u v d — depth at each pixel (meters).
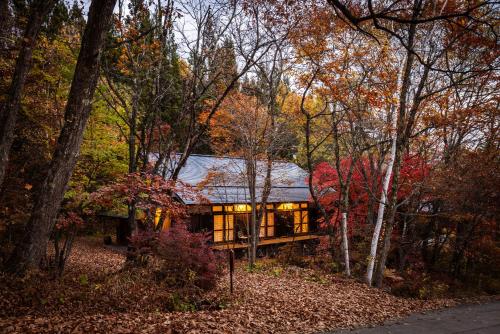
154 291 8.49
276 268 14.40
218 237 20.31
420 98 11.83
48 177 8.02
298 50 12.98
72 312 7.18
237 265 16.20
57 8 12.34
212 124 16.45
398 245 15.91
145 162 11.09
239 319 7.41
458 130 14.82
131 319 6.74
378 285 12.55
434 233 17.81
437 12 10.90
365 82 12.84
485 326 7.95
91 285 8.55
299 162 28.16
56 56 12.55
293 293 10.28
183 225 10.02
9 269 7.78
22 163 11.48
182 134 15.49
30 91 11.53
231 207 20.88
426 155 14.86
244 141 16.17
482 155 14.77
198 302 8.56
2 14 8.23
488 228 16.33
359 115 13.34
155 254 9.59
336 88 12.56
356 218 17.77
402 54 12.49
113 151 14.20
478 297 13.27
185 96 12.32
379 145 15.91
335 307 9.02
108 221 26.69
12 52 10.28
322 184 17.84
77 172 12.56
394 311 9.31
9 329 5.65
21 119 11.46
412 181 14.73
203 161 22.58
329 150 23.48
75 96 8.02
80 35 11.41
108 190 8.89
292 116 16.66
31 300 7.29
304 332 7.02
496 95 14.13
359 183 16.67
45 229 8.00
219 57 12.68
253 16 12.48
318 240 23.50
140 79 12.57
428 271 17.52
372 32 12.37
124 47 10.92
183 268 9.34
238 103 16.22
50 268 9.91
